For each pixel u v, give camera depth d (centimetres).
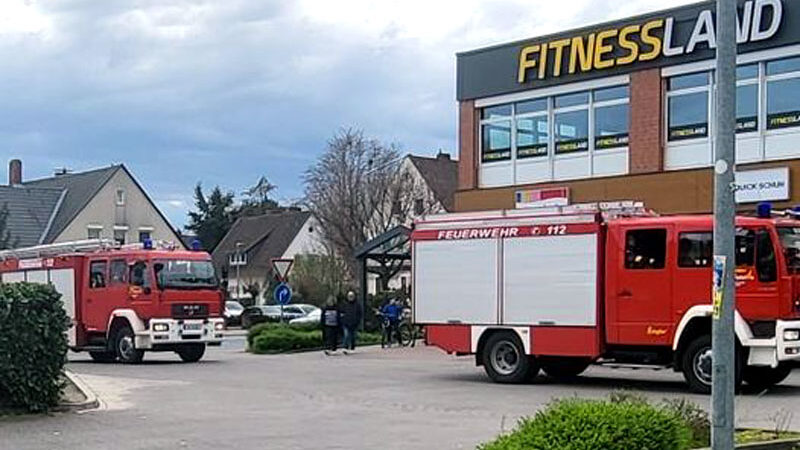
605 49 2973
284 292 3600
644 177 2858
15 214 6988
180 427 1427
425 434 1338
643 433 824
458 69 3378
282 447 1236
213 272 2898
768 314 1753
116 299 2830
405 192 6212
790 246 1780
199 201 10775
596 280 1939
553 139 3127
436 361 2820
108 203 7225
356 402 1755
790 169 2562
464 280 2130
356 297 3397
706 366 1798
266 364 2778
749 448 1066
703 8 2745
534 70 3166
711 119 2738
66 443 1280
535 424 836
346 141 6253
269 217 9438
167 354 3397
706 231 1816
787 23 2581
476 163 3328
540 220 2025
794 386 1992
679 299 1831
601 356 1936
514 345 2056
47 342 1575
